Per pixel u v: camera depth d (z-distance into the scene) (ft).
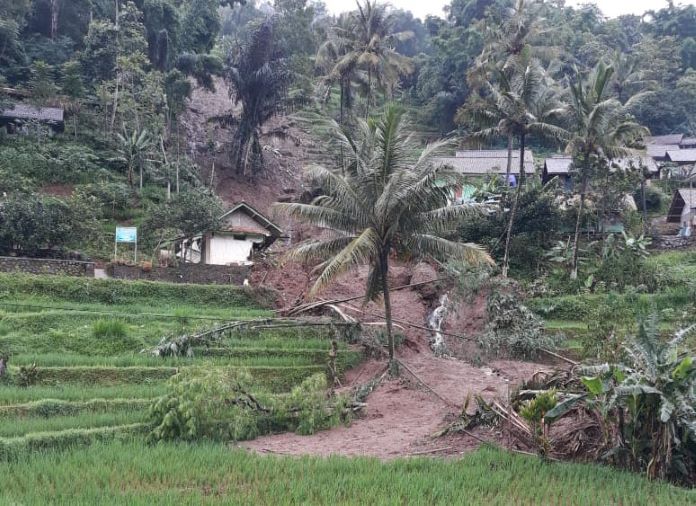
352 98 187.11
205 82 182.80
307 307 91.40
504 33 150.71
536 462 48.98
